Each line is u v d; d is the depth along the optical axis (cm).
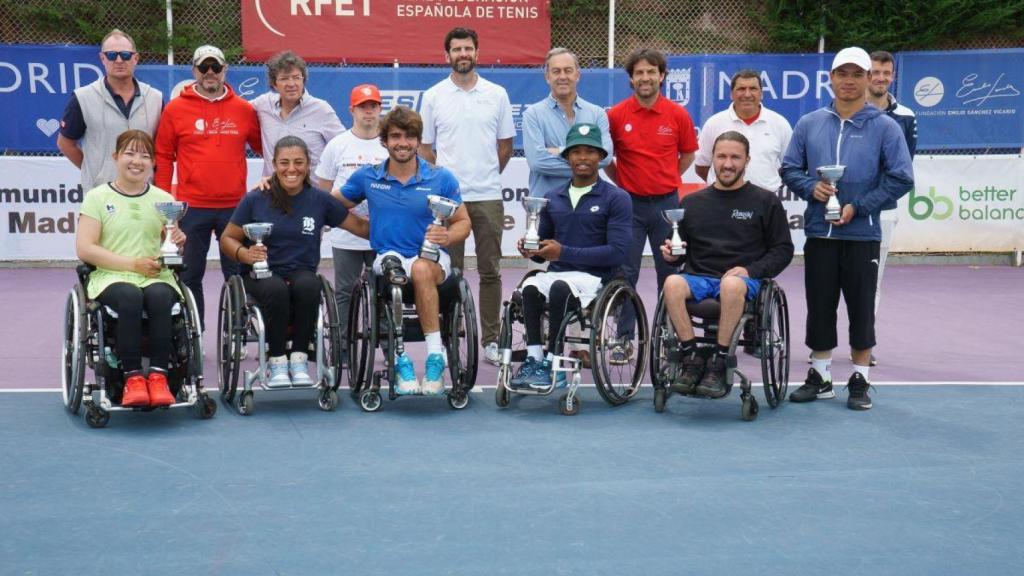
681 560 393
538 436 555
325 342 655
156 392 550
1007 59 1184
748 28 1236
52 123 1136
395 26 1155
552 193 652
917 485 480
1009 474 496
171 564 387
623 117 743
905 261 1227
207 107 704
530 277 632
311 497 457
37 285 1048
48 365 723
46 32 1182
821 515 441
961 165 1204
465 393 609
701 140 769
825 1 1198
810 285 634
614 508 446
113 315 566
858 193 616
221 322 624
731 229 621
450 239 614
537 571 382
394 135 612
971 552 404
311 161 737
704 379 591
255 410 605
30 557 392
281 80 708
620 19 1223
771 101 1180
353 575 378
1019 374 712
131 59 694
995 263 1228
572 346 780
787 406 625
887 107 743
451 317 623
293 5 1148
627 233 634
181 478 482
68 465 499
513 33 1170
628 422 586
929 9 1185
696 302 607
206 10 1171
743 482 482
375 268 613
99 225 584
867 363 623
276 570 382
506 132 745
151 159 596
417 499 456
